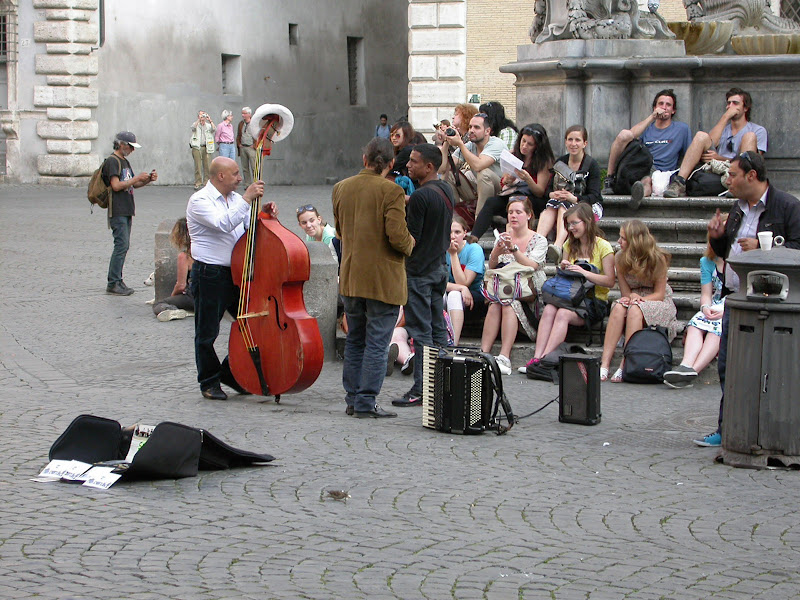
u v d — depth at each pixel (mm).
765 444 9195
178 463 8734
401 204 10602
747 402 9219
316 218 15828
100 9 25438
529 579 6699
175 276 17219
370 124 53125
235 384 11914
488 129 16266
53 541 7223
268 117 11539
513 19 36781
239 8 46812
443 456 9539
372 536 7449
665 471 9156
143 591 6383
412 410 11359
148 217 29312
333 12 51000
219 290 11656
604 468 9219
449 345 11828
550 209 14938
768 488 8695
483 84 37219
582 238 13297
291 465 9188
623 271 12992
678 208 15586
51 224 27391
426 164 11375
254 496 8312
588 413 10719
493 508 8102
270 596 6359
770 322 9109
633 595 6473
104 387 12227
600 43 17312
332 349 14016
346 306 11078
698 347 12648
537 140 15695
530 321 13414
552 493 8492
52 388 12102
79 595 6297
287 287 11359
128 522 7656
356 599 6344
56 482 8594
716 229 9961
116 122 43469
